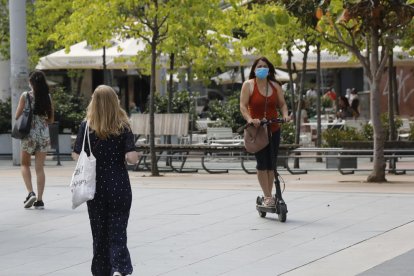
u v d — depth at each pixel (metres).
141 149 37.50
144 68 46.28
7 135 47.34
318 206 24.84
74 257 18.70
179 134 40.38
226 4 43.03
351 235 20.28
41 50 60.31
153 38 37.12
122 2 35.91
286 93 55.50
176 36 36.50
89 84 78.69
